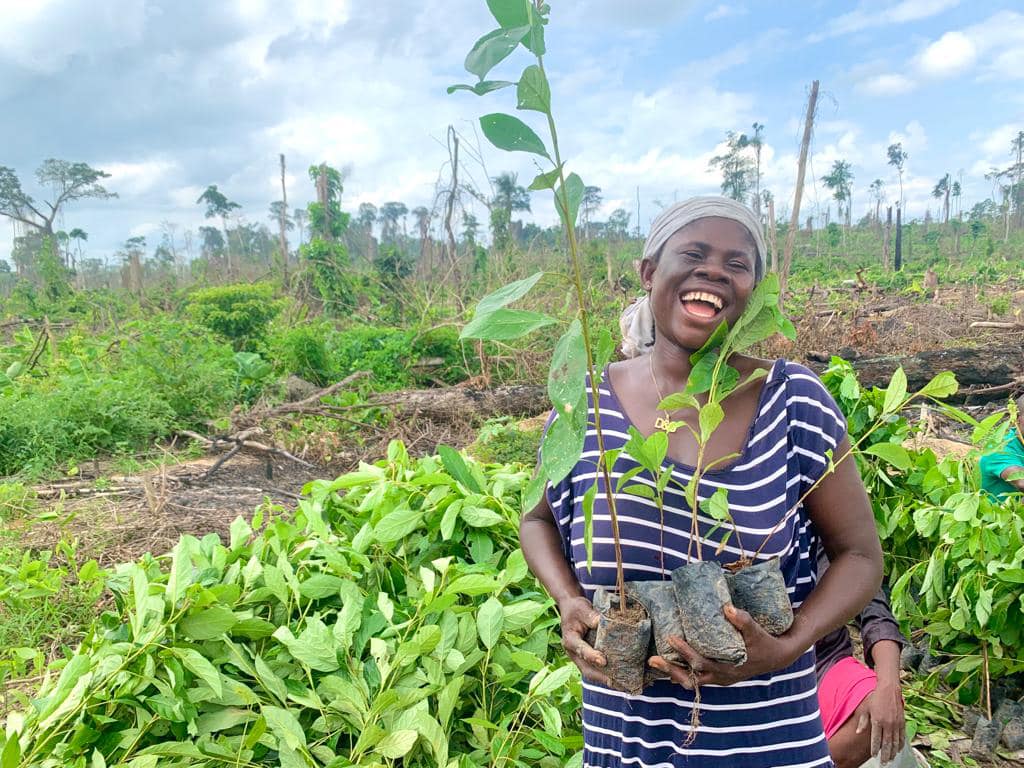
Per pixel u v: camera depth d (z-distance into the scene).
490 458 7.09
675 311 1.45
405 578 2.46
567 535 1.58
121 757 1.88
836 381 3.62
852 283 24.34
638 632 1.30
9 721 1.85
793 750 1.40
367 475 2.72
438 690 1.97
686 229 1.46
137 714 1.92
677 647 1.26
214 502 5.99
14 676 3.24
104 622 2.19
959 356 10.18
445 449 2.11
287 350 11.48
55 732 1.83
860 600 1.39
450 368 11.48
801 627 1.33
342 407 8.97
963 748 2.79
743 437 1.42
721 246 1.42
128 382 9.01
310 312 19.36
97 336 14.52
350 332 12.98
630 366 1.58
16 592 3.72
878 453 1.43
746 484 1.40
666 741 1.43
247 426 8.74
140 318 20.06
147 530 5.19
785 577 1.42
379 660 1.97
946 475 3.38
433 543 2.53
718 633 1.23
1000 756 2.72
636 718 1.44
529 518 1.69
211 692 1.94
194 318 15.19
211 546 2.47
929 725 2.93
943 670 3.04
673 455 1.44
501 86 1.06
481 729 2.04
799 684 1.43
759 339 1.28
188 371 9.45
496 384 11.16
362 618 2.14
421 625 2.13
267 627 2.11
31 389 9.24
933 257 37.81
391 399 9.58
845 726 2.10
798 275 28.67
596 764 1.52
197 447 8.09
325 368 11.45
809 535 1.48
